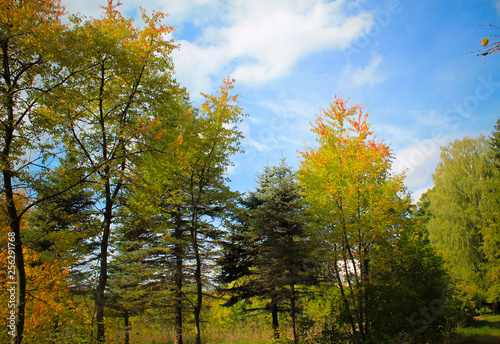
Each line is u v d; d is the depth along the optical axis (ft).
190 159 41.60
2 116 29.07
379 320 35.70
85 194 36.47
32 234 46.03
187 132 40.70
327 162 39.47
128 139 35.47
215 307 84.12
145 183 37.24
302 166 42.65
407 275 39.34
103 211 36.24
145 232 58.23
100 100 35.60
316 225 40.37
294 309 57.98
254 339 61.67
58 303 33.47
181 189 43.42
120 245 58.34
